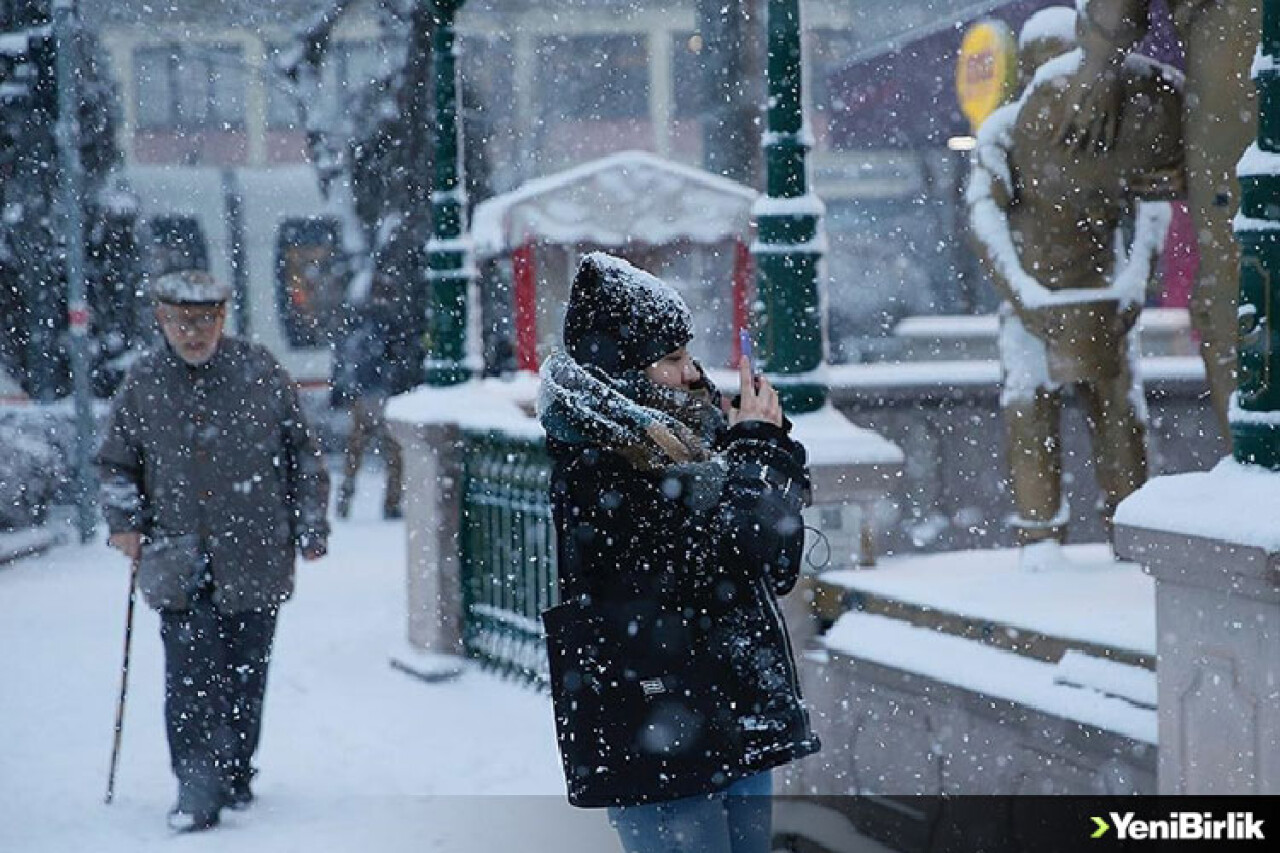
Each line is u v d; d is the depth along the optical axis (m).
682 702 4.05
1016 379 7.11
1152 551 4.49
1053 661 5.55
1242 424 4.38
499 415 10.98
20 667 11.64
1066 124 6.71
